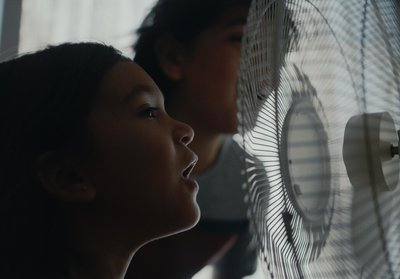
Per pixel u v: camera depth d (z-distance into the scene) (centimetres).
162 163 78
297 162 82
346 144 82
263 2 81
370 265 81
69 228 79
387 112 84
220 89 123
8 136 78
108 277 79
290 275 80
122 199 77
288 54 87
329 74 88
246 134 77
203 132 126
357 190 82
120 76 81
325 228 85
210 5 124
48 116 78
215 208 128
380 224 79
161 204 77
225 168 130
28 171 77
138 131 78
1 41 193
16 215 77
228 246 132
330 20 89
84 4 192
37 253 77
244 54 77
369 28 86
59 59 82
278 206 81
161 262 121
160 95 84
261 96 81
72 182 77
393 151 83
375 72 84
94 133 77
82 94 78
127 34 160
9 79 81
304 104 86
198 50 125
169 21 128
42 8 196
